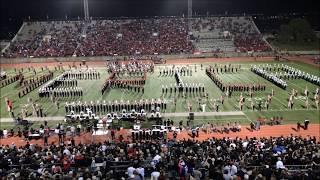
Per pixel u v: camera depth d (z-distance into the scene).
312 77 63.59
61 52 98.50
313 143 30.03
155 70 79.12
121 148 28.47
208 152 26.02
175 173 21.56
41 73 78.50
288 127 41.97
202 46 102.31
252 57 95.88
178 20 115.88
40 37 107.44
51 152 28.05
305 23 107.88
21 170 22.56
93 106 48.88
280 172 20.77
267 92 57.34
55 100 55.53
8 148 29.98
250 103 51.59
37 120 46.44
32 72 80.19
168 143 30.23
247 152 26.44
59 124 41.44
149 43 102.38
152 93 58.28
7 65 91.38
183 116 46.72
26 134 40.19
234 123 43.66
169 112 48.41
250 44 103.25
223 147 28.08
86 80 70.81
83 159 25.36
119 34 106.94
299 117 45.50
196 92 58.38
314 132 40.25
